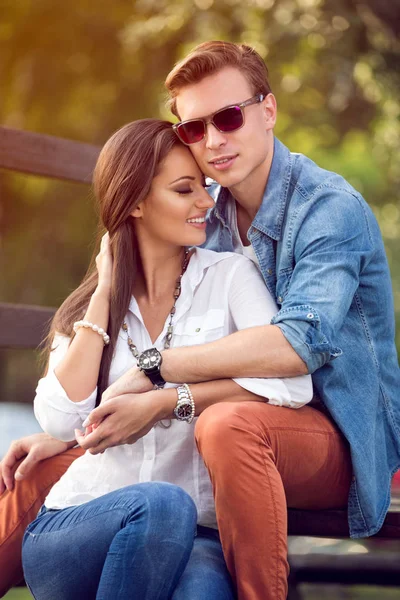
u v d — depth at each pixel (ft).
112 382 11.84
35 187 48.42
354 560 16.46
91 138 44.47
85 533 10.52
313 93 36.50
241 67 12.14
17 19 42.34
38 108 44.01
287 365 11.15
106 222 12.04
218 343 11.26
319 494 11.80
